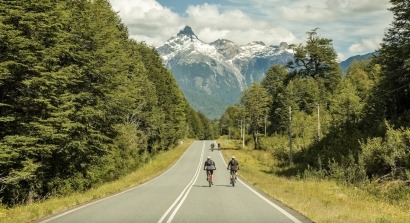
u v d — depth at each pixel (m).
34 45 20.59
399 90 35.53
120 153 43.41
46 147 21.70
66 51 24.84
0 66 18.64
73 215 13.11
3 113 20.67
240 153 84.12
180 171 46.69
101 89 29.88
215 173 42.50
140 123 65.69
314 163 42.69
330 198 18.70
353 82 84.19
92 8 31.58
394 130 28.25
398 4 35.19
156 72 89.56
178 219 12.05
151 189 24.45
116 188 24.64
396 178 24.95
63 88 25.16
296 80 101.94
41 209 14.01
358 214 12.43
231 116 173.88
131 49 61.75
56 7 22.78
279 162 60.09
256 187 25.70
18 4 19.83
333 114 56.41
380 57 36.50
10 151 19.25
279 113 101.12
